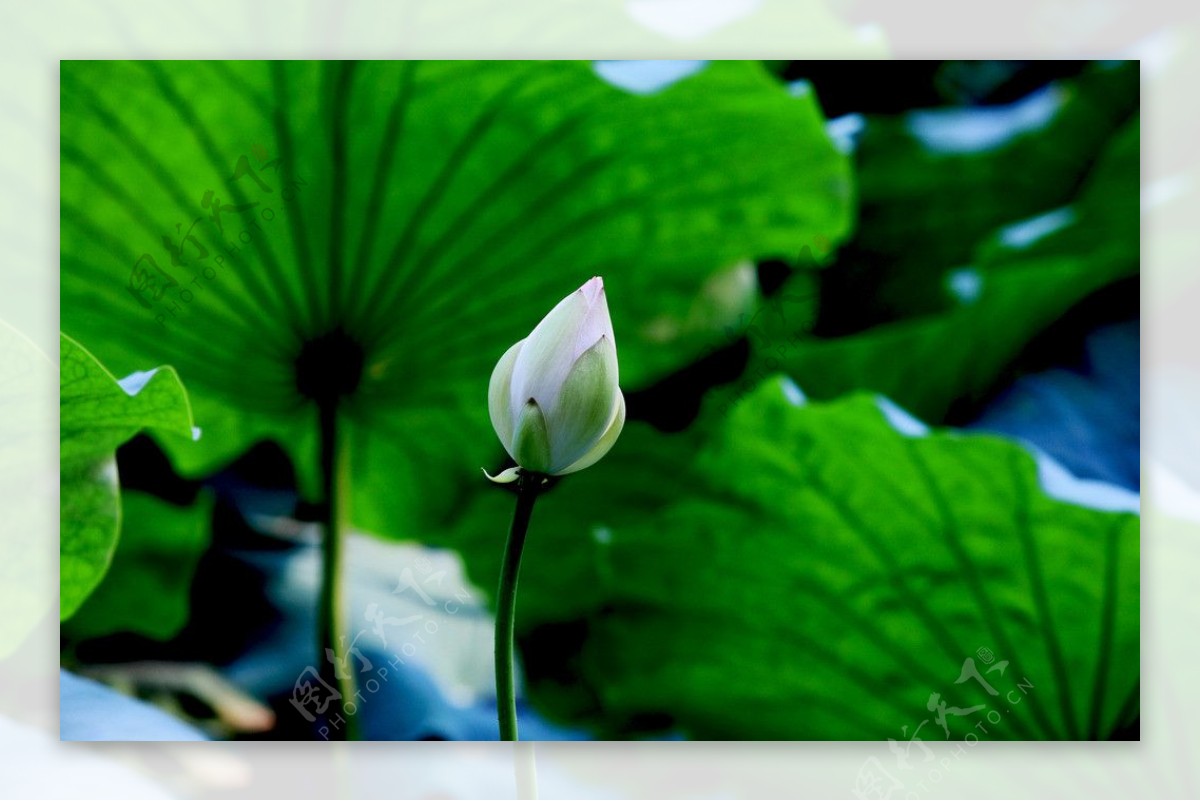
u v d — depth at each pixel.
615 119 1.73
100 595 1.77
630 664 1.75
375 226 1.73
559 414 1.49
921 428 1.65
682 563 1.73
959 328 1.79
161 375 1.58
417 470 1.77
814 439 1.67
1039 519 1.66
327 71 1.72
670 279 1.79
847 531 1.70
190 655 1.78
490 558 1.78
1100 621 1.68
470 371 1.76
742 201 1.78
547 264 1.76
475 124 1.72
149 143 1.72
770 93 1.72
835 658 1.73
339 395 1.75
